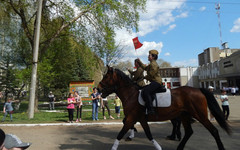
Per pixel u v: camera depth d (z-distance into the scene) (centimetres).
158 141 505
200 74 5675
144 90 371
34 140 550
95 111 995
